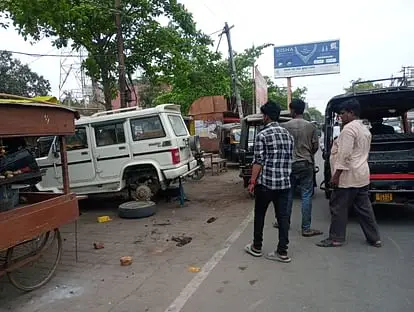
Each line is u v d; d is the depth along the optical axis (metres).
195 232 6.55
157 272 4.70
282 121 9.50
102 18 12.40
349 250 5.16
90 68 13.28
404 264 4.59
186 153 9.16
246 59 27.25
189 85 15.79
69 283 4.46
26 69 32.66
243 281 4.26
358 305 3.60
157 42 13.77
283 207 4.81
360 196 5.30
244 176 9.52
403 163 6.20
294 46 24.50
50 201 4.43
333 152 5.43
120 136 8.63
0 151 4.48
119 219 7.91
